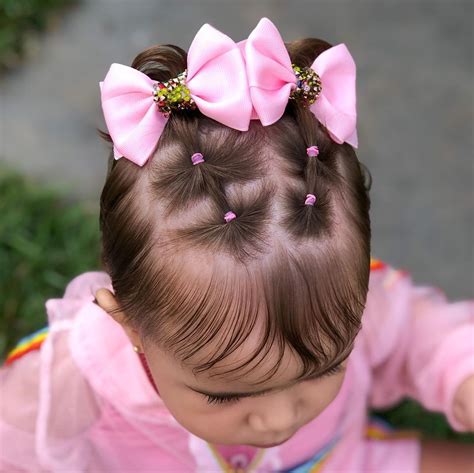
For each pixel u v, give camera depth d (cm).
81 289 65
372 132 113
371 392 76
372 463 73
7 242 97
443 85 118
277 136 51
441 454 74
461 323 71
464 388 68
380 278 70
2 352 90
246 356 50
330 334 51
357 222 52
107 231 54
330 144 53
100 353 65
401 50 122
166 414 65
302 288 50
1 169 104
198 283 50
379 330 69
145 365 62
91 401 66
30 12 123
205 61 50
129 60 121
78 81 118
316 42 57
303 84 52
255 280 49
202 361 51
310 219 50
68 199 104
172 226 50
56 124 112
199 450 66
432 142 112
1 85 117
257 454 68
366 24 125
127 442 68
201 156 50
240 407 54
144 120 51
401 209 106
